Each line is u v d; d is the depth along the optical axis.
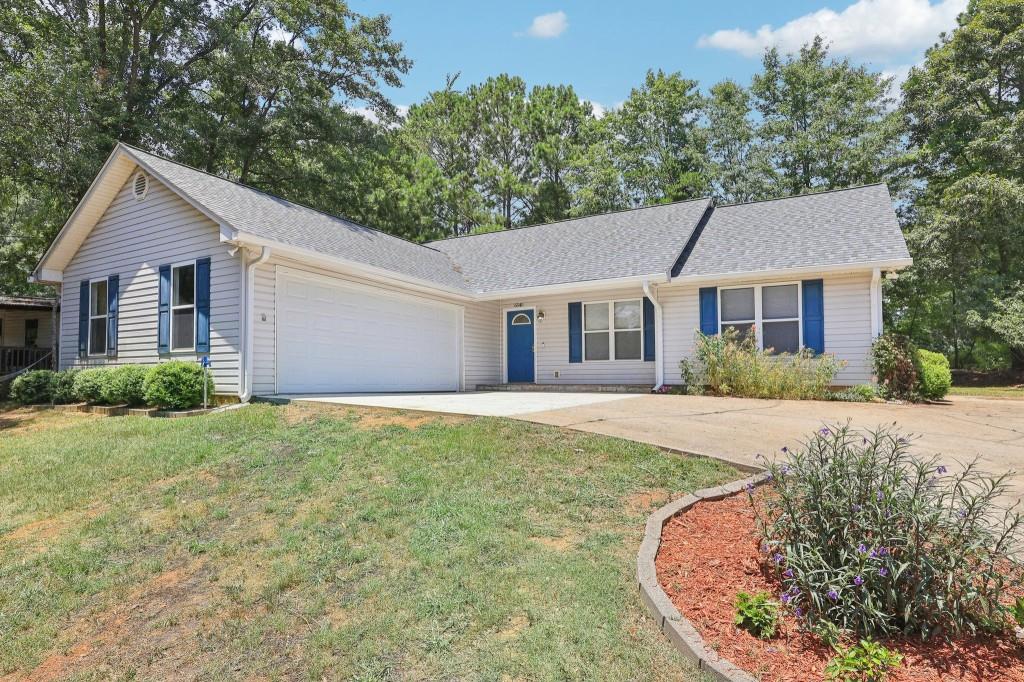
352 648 3.18
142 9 20.69
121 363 11.84
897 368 11.34
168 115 19.42
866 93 26.62
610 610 3.29
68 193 17.72
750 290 13.05
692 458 5.68
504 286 15.27
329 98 23.47
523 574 3.71
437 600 3.50
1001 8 22.16
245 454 6.55
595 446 6.05
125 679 3.19
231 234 9.50
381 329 12.99
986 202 19.73
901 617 3.06
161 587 4.04
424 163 32.53
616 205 30.58
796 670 2.77
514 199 35.88
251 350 9.91
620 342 14.94
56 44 17.84
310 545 4.38
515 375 16.61
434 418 7.61
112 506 5.38
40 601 3.96
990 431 7.59
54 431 8.37
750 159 28.19
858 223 13.22
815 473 3.54
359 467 5.91
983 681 2.68
